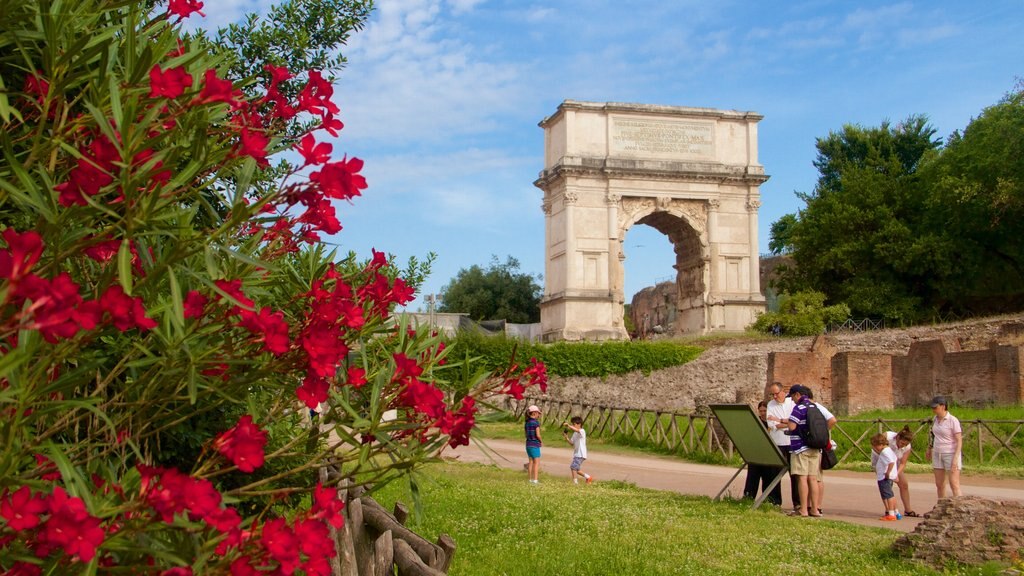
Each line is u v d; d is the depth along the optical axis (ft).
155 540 10.70
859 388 130.82
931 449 59.47
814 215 228.63
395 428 14.26
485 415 15.72
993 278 208.85
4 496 9.76
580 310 209.15
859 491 70.08
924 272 207.51
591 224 212.02
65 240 10.56
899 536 41.27
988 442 92.27
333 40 31.32
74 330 8.68
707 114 220.23
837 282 222.48
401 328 16.35
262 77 29.14
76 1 11.98
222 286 11.86
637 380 185.47
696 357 185.57
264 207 12.35
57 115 11.18
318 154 11.94
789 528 48.06
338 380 15.49
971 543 37.19
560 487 69.41
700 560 37.99
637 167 213.25
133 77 11.04
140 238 11.30
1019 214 191.42
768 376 147.64
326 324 13.09
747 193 221.66
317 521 10.73
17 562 9.80
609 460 100.48
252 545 10.53
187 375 11.73
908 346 159.84
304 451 17.15
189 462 23.88
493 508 51.78
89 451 13.09
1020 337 132.05
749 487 61.62
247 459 11.01
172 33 13.85
